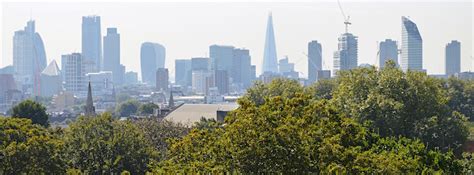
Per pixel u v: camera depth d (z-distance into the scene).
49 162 72.38
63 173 74.31
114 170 87.44
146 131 108.31
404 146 74.56
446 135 109.50
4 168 70.69
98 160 88.06
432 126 104.50
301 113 54.59
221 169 49.75
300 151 48.72
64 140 86.56
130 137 90.62
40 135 76.19
